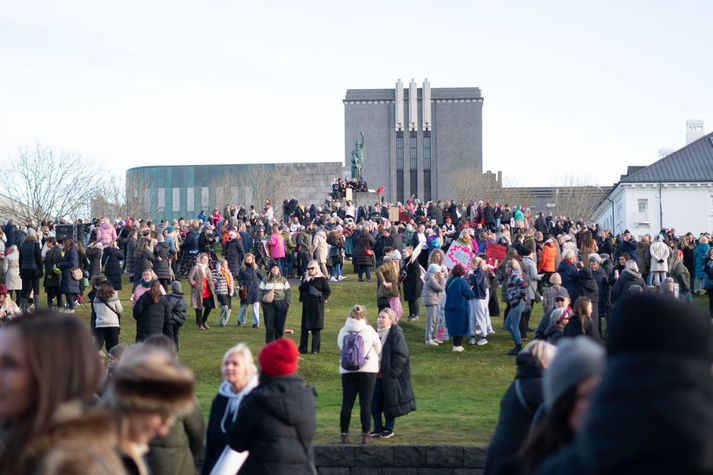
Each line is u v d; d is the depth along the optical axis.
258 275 35.09
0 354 4.28
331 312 39.06
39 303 38.22
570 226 57.75
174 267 47.12
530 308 31.11
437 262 31.14
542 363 8.62
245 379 10.91
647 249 42.34
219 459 10.35
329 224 54.31
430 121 142.25
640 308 3.91
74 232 53.38
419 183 142.25
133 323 35.75
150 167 136.50
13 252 36.12
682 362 3.74
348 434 17.05
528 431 8.41
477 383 26.08
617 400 3.72
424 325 33.88
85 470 4.06
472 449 15.45
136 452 5.70
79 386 4.32
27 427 4.22
